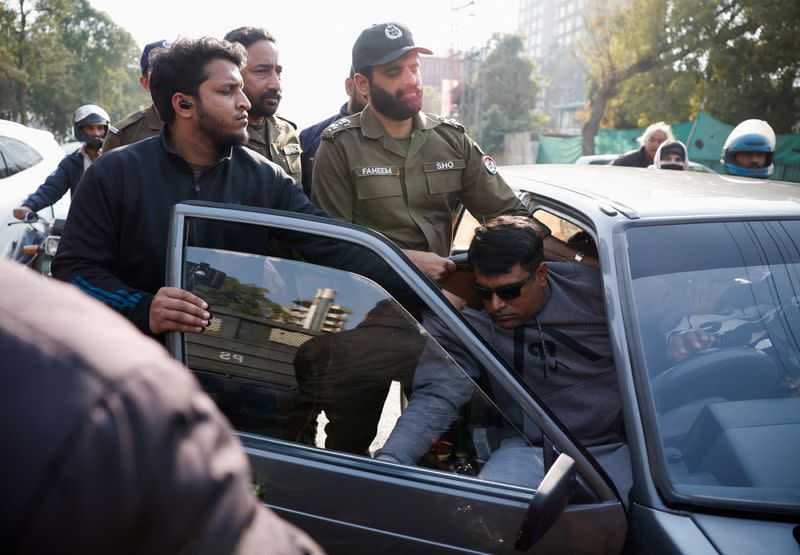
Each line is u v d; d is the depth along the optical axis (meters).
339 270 1.87
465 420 1.78
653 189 2.65
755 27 22.69
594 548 1.70
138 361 0.63
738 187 2.69
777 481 1.76
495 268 2.24
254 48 3.85
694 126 23.83
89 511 0.58
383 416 1.82
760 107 22.88
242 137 2.24
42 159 6.70
